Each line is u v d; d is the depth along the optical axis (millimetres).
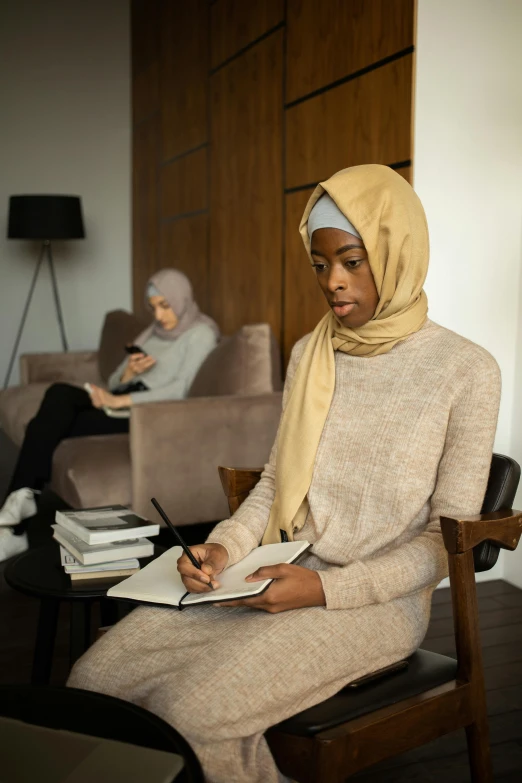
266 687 1185
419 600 1436
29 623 2496
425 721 1278
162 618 1382
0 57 5914
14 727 1015
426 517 1460
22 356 4852
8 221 5598
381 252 1448
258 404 3004
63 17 6008
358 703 1239
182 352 3580
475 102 2650
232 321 4215
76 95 6098
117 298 6371
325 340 1595
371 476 1450
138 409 2803
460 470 1381
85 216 6219
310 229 1495
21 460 3088
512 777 1698
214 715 1146
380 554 1447
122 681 1281
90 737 988
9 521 2879
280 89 3553
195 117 4633
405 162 2660
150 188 5668
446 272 2678
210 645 1262
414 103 2594
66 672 2152
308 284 3408
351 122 2984
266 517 1621
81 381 4926
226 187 4219
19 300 6156
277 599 1288
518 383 2768
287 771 1193
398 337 1477
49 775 912
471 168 2668
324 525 1516
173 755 948
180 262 5039
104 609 1883
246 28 3879
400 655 1366
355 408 1508
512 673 2189
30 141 6043
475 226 2691
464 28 2609
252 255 3930
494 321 2746
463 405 1389
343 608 1320
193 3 4574
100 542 1739
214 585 1349
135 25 5922
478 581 2902
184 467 2898
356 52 2928
